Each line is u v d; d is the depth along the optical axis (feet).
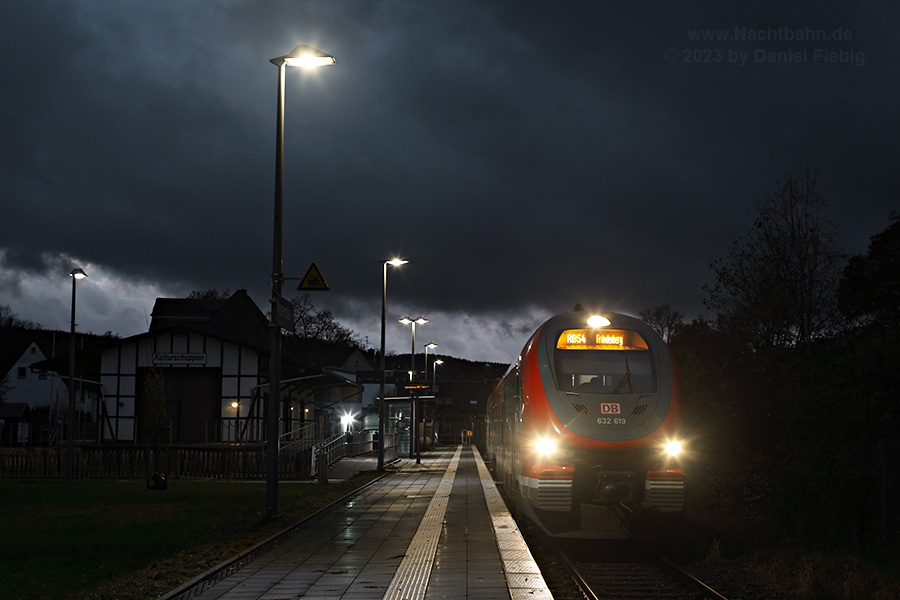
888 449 42.24
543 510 41.88
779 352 49.65
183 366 137.39
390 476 105.29
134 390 137.08
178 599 29.99
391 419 231.91
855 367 44.62
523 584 31.91
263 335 198.80
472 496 74.23
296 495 76.95
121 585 32.96
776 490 47.78
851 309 50.60
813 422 45.39
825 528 45.70
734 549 43.96
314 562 38.04
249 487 87.61
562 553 42.45
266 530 50.34
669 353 44.52
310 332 287.69
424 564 36.88
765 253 55.47
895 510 41.68
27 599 30.83
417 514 58.90
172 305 218.79
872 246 62.08
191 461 102.42
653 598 31.89
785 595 32.37
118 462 104.42
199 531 50.16
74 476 104.01
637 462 41.50
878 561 38.34
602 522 41.68
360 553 40.68
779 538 46.34
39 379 274.16
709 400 51.98
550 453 41.91
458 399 351.67
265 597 30.04
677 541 46.91
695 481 53.72
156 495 77.36
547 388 43.24
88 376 140.26
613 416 41.93
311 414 183.32
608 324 44.98
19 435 171.94
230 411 136.67
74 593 31.91
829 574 35.17
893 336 44.73
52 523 54.75
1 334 336.70
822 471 43.86
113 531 50.37
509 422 59.67
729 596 32.24
